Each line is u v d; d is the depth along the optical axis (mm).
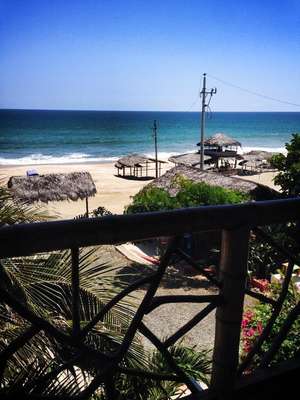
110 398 1723
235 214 1604
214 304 1769
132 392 3424
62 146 80250
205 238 15227
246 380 2020
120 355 1661
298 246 9070
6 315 3051
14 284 3135
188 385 1899
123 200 29797
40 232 1206
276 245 1952
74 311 1507
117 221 1330
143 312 1673
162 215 1420
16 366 2730
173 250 1650
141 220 1380
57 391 1932
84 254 3654
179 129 129500
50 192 23422
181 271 13945
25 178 23688
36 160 60844
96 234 1302
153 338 1739
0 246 1155
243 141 97875
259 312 4875
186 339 8984
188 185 16609
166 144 86938
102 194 32281
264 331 2074
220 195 14727
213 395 1892
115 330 3516
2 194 3820
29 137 95188
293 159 11898
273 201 1711
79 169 49688
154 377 1809
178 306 10891
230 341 1824
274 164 12328
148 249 16531
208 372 4027
